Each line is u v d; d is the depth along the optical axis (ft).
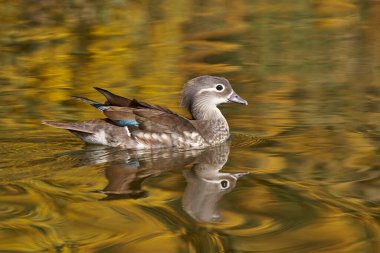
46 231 32.58
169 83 61.52
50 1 92.38
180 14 88.74
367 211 35.06
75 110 54.24
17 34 79.15
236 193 37.65
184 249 31.01
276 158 43.78
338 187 38.42
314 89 59.57
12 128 49.26
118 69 66.08
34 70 65.87
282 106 55.11
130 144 46.60
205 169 41.98
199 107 51.31
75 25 82.99
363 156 43.68
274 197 37.01
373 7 91.04
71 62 68.64
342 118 51.80
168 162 43.73
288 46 74.54
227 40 77.15
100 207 35.40
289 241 31.78
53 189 37.73
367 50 72.28
